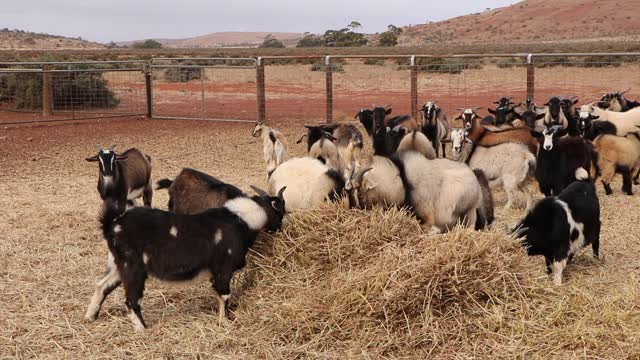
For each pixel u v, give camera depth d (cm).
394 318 518
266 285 587
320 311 525
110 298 601
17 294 614
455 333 511
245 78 3300
